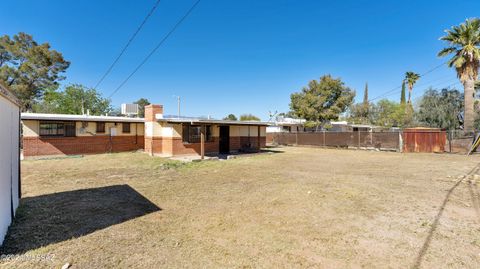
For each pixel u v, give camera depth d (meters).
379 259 3.29
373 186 7.49
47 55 29.72
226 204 5.68
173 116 16.81
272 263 3.17
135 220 4.64
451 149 18.75
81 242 3.70
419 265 3.14
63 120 15.21
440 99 27.83
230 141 18.80
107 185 7.56
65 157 14.56
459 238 3.92
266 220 4.69
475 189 7.11
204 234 4.05
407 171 10.33
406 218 4.80
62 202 5.72
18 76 28.55
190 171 10.21
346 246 3.65
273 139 30.34
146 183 7.86
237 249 3.54
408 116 31.69
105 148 17.19
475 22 19.03
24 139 14.05
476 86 25.59
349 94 28.31
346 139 23.17
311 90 29.05
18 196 5.51
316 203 5.77
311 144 25.84
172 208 5.38
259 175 9.34
